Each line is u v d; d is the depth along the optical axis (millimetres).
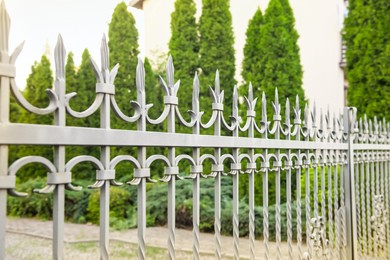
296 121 2385
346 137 3096
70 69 9102
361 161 3363
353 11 6773
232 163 1807
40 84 9508
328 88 10102
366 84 6562
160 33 12750
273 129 2129
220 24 8781
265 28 7523
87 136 1103
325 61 10164
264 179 2076
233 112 1803
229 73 8656
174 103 1439
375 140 3713
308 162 2500
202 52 8875
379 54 6438
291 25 7570
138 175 1290
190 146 1507
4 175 918
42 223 8375
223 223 6445
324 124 3410
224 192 7000
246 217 6188
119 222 7340
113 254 5566
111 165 1190
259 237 6051
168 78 1439
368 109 6508
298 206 2434
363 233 3361
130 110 8500
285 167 2262
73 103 8961
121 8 9039
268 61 7422
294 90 7316
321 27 10234
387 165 4105
